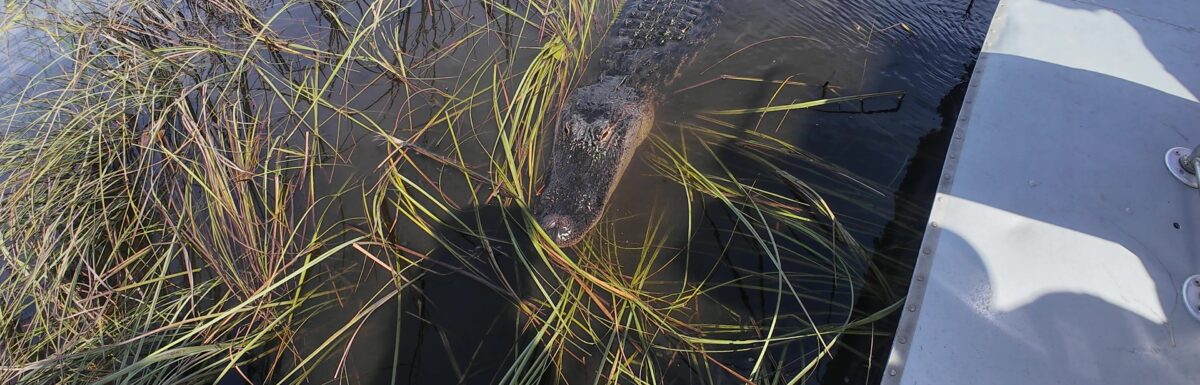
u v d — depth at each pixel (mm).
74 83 4973
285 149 4723
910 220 4172
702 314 3666
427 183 4566
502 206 4152
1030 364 2617
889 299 3645
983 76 3826
